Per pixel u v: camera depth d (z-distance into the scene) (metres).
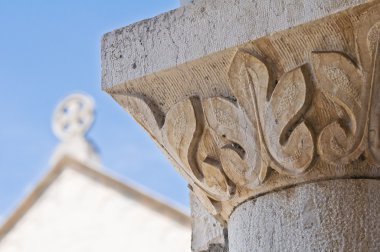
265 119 3.36
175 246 13.95
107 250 14.18
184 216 14.05
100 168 14.76
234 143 3.48
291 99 3.30
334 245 3.25
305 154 3.31
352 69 3.21
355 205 3.29
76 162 14.80
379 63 3.18
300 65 3.28
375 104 3.22
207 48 3.43
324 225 3.28
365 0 3.11
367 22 3.15
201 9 3.47
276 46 3.31
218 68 3.45
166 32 3.53
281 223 3.36
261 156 3.40
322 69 3.25
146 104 3.60
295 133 3.31
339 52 3.22
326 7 3.19
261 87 3.36
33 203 14.75
